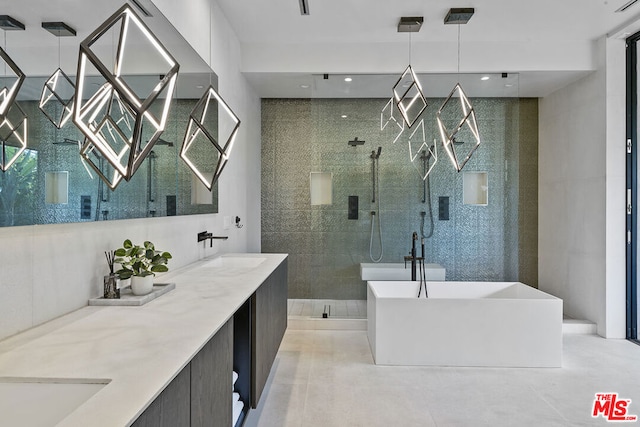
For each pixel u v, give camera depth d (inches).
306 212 235.0
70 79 67.3
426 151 193.0
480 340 150.8
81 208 71.3
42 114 60.7
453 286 182.5
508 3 152.5
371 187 194.1
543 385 133.5
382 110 193.3
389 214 193.9
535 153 233.0
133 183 90.6
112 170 82.3
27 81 57.3
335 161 194.5
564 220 209.0
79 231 76.5
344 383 134.6
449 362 150.9
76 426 35.1
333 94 193.8
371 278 194.2
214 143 92.9
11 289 60.3
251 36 182.2
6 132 53.5
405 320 151.6
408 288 182.2
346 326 194.5
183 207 120.6
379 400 122.4
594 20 165.8
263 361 109.7
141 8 91.6
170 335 60.6
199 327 64.6
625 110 178.5
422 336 151.5
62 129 65.7
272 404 119.6
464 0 150.3
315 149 195.0
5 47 53.1
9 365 49.4
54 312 69.5
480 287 182.2
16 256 61.2
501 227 192.2
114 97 78.6
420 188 193.2
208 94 94.1
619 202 178.7
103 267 84.4
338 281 195.6
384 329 151.8
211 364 64.0
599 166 183.3
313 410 116.0
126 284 93.5
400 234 193.8
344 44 189.5
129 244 87.2
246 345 100.7
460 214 193.0
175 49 110.8
